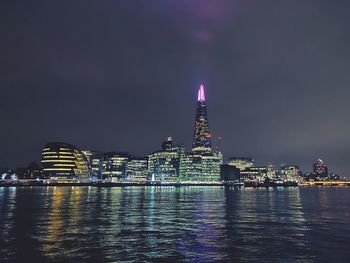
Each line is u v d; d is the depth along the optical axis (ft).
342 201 576.20
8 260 144.36
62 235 200.34
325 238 196.34
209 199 606.55
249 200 590.55
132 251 161.68
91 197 637.30
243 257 151.84
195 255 155.33
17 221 260.83
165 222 262.67
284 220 281.33
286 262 144.15
